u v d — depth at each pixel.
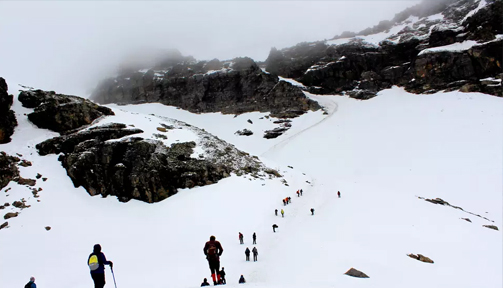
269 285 11.35
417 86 114.88
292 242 27.16
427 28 147.12
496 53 100.19
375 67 141.88
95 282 7.98
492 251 25.69
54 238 31.33
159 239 31.97
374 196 45.41
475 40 109.06
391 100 115.00
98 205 39.06
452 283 18.25
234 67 139.88
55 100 50.38
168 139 50.91
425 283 17.47
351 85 138.25
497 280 19.81
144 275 22.39
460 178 55.56
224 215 36.91
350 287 14.17
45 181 40.06
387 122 93.50
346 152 77.50
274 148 89.00
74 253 28.78
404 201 42.53
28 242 30.03
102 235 32.94
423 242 26.55
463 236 29.08
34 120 48.09
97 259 8.16
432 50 115.31
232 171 48.88
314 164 73.25
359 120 100.31
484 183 52.31
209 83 136.25
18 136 45.06
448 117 85.62
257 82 129.75
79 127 49.88
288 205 41.16
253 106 122.88
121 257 27.73
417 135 79.38
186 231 33.34
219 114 125.31
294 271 19.44
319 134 93.31
